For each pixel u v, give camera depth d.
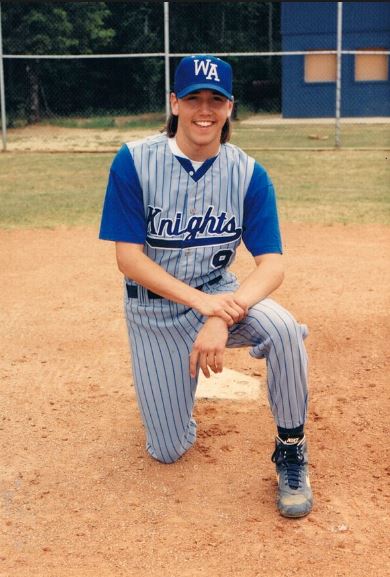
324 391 3.87
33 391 3.90
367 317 5.04
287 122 23.56
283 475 2.82
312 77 24.66
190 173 2.77
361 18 23.78
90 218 8.68
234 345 2.91
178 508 2.83
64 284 5.93
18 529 2.71
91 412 3.65
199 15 28.42
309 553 2.55
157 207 2.80
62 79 28.88
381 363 4.25
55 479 3.05
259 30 30.84
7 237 7.73
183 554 2.55
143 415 3.04
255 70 30.14
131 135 21.62
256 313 2.74
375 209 8.98
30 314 5.16
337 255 6.81
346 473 3.07
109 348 4.51
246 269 6.40
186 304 2.74
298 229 7.96
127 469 3.12
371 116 24.45
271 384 2.77
